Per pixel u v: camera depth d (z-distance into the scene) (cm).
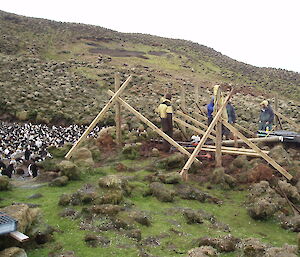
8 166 1639
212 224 1016
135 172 1448
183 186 1288
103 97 3838
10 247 717
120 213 1002
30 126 2872
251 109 3612
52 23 7262
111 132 1923
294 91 5341
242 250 827
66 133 2669
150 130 2095
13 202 1084
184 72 5750
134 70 5084
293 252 810
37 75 4266
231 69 6538
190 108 3180
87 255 784
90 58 5581
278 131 1970
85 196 1076
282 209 1105
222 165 1503
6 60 4616
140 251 808
